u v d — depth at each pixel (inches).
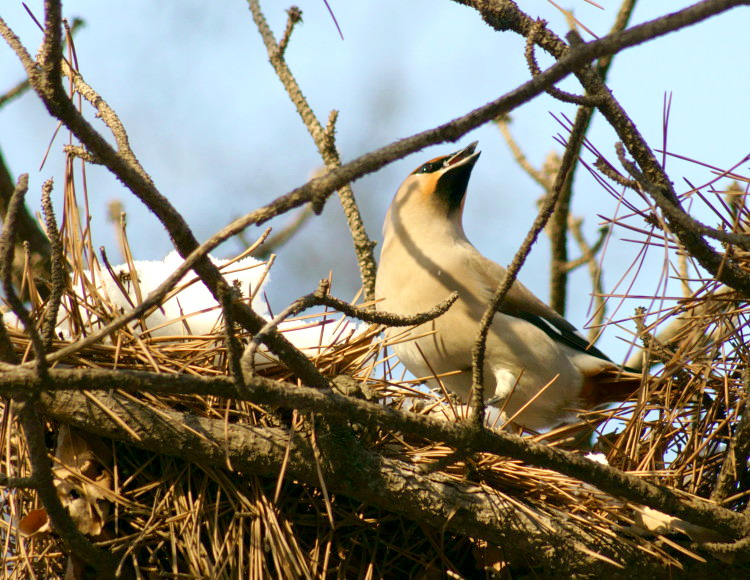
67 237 250.8
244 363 176.2
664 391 285.6
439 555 243.0
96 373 161.6
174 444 221.1
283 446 224.7
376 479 226.5
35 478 191.6
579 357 355.9
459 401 268.4
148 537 225.0
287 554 225.1
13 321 252.2
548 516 237.0
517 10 230.1
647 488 222.1
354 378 259.0
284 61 320.5
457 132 160.9
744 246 186.9
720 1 148.3
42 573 234.5
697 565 239.5
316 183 161.8
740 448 246.7
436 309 203.0
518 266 194.7
